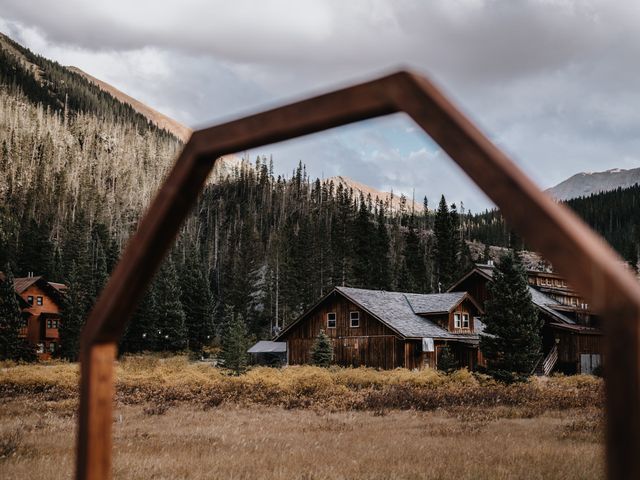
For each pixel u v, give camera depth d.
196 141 2.84
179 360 59.31
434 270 121.38
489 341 30.78
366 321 44.59
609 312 1.78
